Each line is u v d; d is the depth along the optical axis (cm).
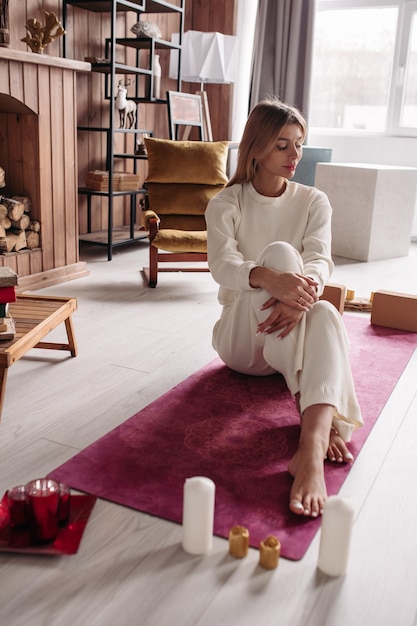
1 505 123
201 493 110
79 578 106
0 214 286
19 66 275
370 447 156
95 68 378
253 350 175
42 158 298
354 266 394
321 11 513
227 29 504
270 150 169
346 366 146
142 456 145
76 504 124
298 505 122
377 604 103
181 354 219
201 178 350
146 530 119
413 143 488
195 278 339
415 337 249
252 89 513
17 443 151
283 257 155
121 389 187
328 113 533
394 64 497
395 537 121
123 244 421
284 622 98
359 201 409
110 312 269
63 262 324
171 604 100
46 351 218
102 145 441
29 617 97
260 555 110
